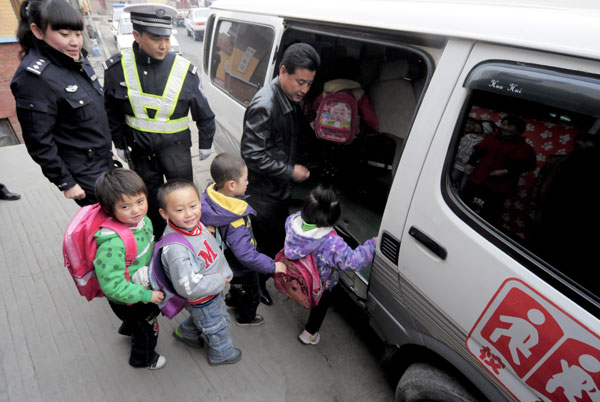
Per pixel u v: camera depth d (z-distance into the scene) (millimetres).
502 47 1105
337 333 2295
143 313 1648
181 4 26781
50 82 1905
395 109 2430
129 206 1335
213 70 3393
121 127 2543
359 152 2723
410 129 1414
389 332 1755
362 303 1949
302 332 2229
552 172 1049
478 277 1188
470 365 1312
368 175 2822
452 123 1253
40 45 1889
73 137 2125
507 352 1152
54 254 2752
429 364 1545
